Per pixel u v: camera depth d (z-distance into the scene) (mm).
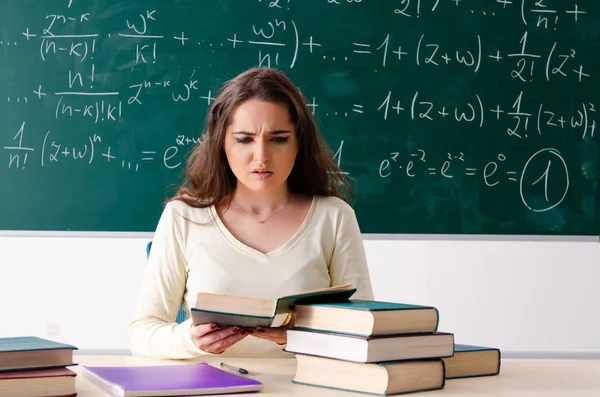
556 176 2883
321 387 1045
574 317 2930
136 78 2820
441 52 2865
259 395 983
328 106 2840
